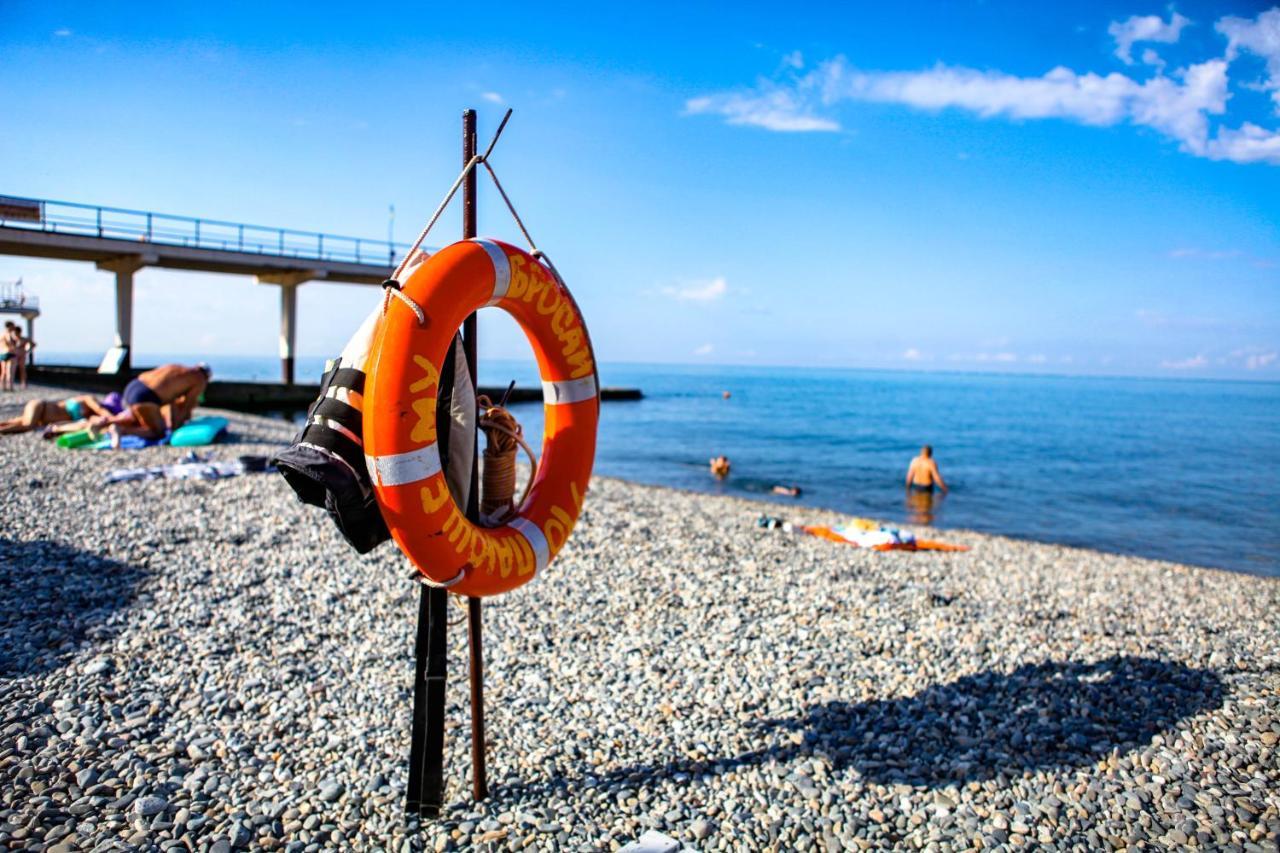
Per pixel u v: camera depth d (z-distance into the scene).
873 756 3.46
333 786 3.07
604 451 23.38
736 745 3.54
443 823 2.90
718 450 24.12
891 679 4.29
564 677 4.26
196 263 25.19
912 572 7.21
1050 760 3.43
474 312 2.78
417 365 2.45
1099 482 18.44
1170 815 3.03
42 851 2.57
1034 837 2.90
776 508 12.05
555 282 3.02
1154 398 95.94
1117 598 6.78
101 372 23.42
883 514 13.75
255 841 2.74
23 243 21.05
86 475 8.95
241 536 6.69
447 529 2.56
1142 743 3.58
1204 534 12.84
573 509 3.14
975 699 4.03
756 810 3.05
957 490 16.67
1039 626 5.42
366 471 2.61
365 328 2.65
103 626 4.55
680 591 5.87
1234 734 3.65
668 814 2.99
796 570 6.77
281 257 26.25
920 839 2.88
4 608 4.68
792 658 4.59
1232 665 4.60
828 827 2.95
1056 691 4.13
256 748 3.36
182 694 3.82
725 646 4.77
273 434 13.67
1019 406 63.16
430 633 2.79
